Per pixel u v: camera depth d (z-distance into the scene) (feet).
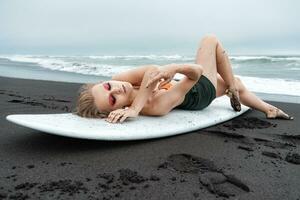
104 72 40.29
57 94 22.15
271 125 14.05
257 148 10.90
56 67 48.06
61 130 9.30
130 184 7.91
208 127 13.26
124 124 11.12
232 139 11.79
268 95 24.35
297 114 16.84
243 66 43.50
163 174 8.52
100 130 10.11
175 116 12.83
